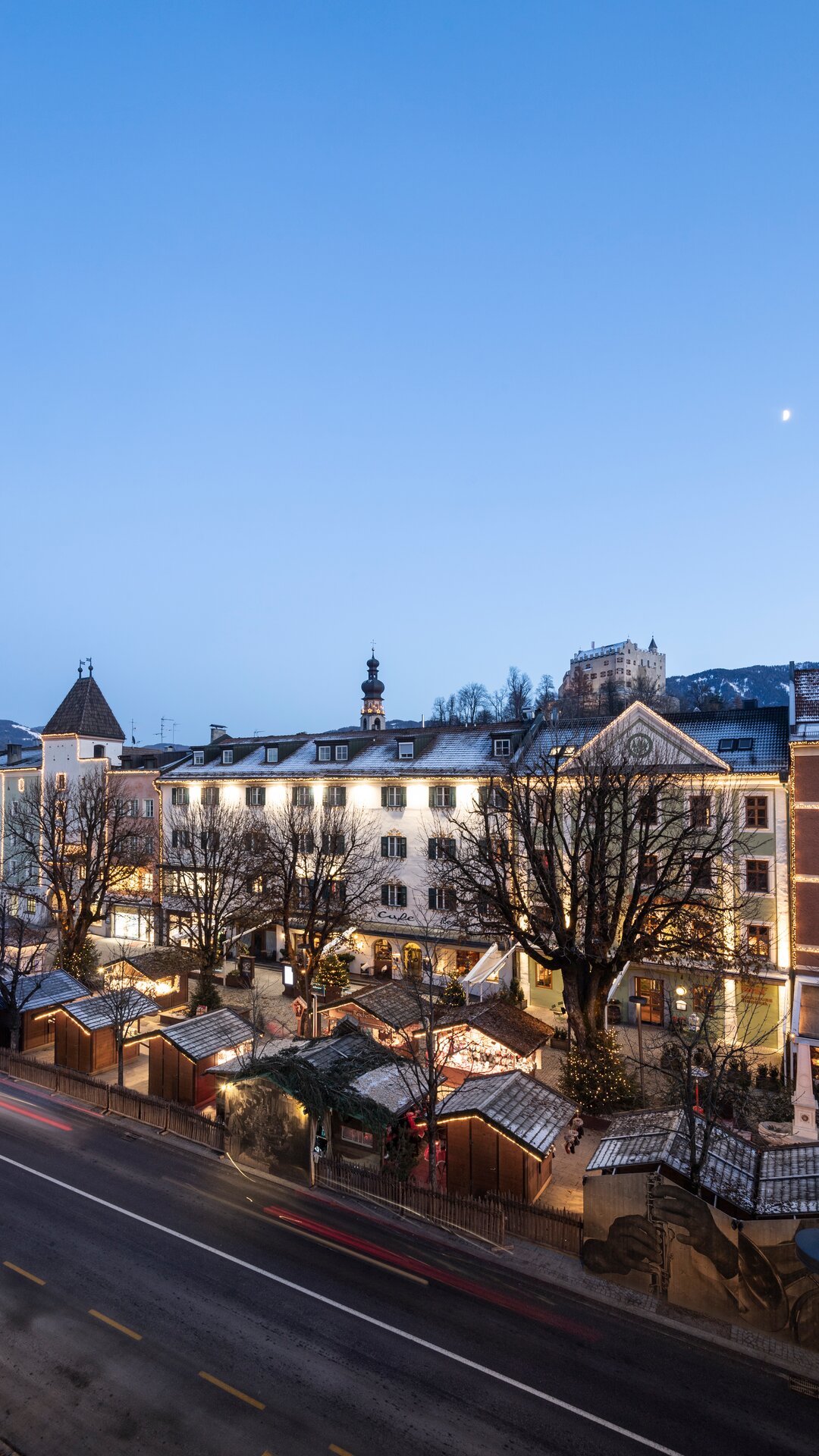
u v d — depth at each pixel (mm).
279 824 47469
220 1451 13359
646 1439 13789
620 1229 18531
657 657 187500
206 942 42312
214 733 66500
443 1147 25031
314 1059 25500
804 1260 14773
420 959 42906
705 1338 16578
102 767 60656
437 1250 19859
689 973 34812
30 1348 15836
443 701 157500
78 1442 13562
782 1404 14719
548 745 43031
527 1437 13789
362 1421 14078
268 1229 20656
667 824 30656
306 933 41469
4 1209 21375
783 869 33688
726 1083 27406
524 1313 17297
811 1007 28734
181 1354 15703
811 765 30047
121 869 51688
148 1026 36906
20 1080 31891
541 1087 23875
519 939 30656
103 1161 24641
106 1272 18484
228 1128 25203
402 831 45406
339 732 62375
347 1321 16875
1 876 57281
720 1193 17719
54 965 45375
